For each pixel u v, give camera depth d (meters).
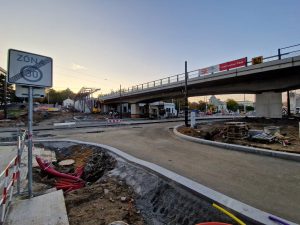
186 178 5.17
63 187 6.41
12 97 53.44
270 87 22.73
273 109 23.69
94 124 27.33
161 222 4.04
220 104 104.94
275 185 4.93
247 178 5.45
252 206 3.88
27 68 4.47
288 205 3.92
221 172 5.99
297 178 5.39
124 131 19.02
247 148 8.77
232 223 3.47
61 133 18.41
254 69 19.89
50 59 4.93
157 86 36.44
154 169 5.96
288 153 7.46
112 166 7.70
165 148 9.98
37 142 12.70
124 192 5.23
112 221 3.87
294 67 17.28
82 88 63.94
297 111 54.59
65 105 98.62
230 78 23.00
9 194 4.40
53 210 4.03
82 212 4.17
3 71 42.81
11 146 12.09
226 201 3.92
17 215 3.81
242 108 106.06
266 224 3.21
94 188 5.43
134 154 8.59
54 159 9.84
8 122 30.03
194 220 3.83
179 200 4.43
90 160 9.33
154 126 24.45
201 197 4.23
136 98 50.66
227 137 12.43
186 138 13.04
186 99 20.42
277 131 11.79
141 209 4.47
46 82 4.82
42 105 77.44
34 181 6.49
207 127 18.41
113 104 73.69
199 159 7.62
